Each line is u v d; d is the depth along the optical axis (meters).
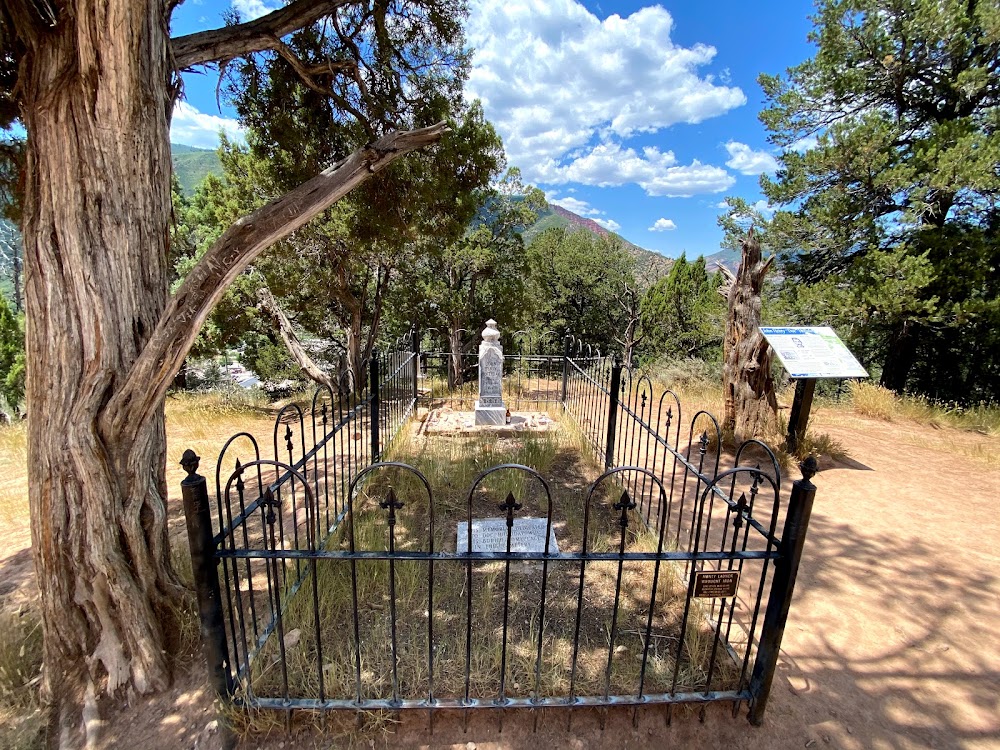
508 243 14.77
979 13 8.73
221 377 17.88
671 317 23.72
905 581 3.33
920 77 9.87
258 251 2.31
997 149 8.01
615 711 2.29
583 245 28.09
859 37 9.73
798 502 1.99
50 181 2.07
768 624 2.14
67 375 2.14
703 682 2.39
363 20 4.38
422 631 2.72
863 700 2.38
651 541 3.73
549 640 2.67
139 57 2.14
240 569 3.32
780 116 11.14
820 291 10.28
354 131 5.14
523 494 4.62
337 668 2.41
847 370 5.12
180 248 10.69
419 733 2.17
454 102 5.84
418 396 8.71
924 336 11.34
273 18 3.15
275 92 4.81
